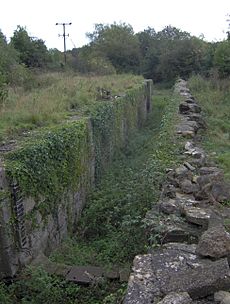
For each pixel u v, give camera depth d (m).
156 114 26.53
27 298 5.44
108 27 52.66
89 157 10.29
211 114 17.30
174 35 49.34
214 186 5.94
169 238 4.78
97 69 36.94
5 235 5.55
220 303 3.33
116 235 6.93
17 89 16.50
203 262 4.02
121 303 3.76
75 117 10.57
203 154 8.34
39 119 9.60
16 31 32.56
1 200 5.47
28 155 6.36
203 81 27.20
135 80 25.67
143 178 6.83
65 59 39.75
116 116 14.55
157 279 3.74
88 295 5.47
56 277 5.84
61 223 7.71
